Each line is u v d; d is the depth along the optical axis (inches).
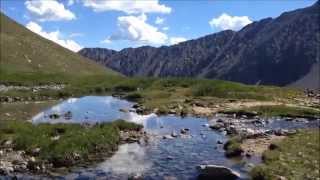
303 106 2832.2
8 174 1038.4
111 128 1547.7
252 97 3284.9
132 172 1096.2
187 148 1396.4
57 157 1150.3
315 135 1614.2
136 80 4803.2
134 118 2174.0
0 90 3641.7
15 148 1239.5
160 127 1847.9
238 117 2276.1
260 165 1115.9
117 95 3759.8
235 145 1350.9
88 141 1289.4
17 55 7027.6
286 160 1163.9
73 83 5088.6
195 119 2160.4
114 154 1286.9
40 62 7303.2
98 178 1037.8
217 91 3449.8
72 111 2485.2
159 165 1171.3
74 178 1034.1
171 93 3454.7
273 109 2512.3
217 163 1189.1
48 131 1471.5
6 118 2011.6
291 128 1900.8
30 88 4151.1
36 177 1030.4
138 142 1469.0
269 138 1536.7
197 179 1046.4
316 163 1136.2
